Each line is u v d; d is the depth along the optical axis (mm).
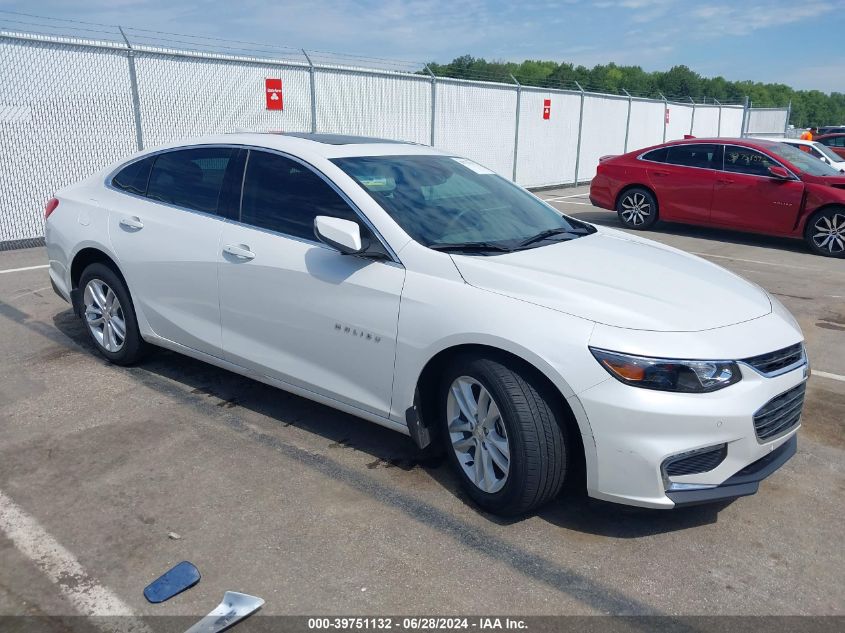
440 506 3236
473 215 3787
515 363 2984
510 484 2992
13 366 4816
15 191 8930
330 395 3615
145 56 9922
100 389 4449
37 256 8516
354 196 3529
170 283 4223
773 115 29141
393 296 3266
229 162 4090
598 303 2963
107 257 4648
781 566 2875
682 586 2736
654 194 11266
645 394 2740
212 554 2848
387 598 2623
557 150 18688
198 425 3984
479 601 2621
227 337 4016
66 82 9172
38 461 3547
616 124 21016
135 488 3318
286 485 3375
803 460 3779
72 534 2959
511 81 17453
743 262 9109
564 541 3002
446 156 4410
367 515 3145
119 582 2676
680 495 2822
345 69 12656
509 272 3141
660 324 2887
